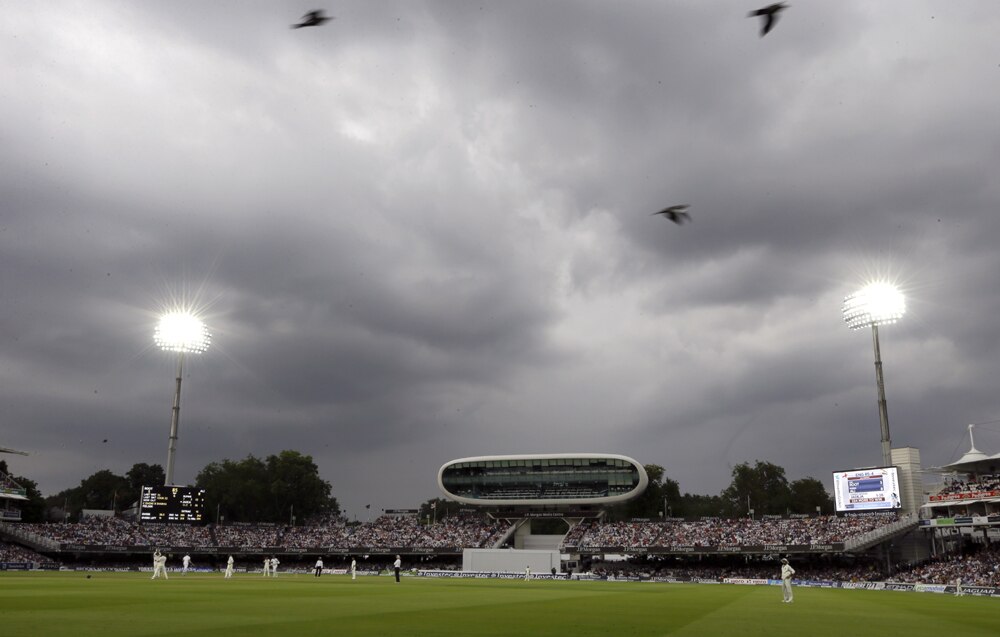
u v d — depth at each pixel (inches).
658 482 6279.5
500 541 4591.5
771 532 3919.8
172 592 1627.7
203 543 4579.2
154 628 787.4
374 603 1321.4
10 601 1214.3
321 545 4648.1
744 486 6259.8
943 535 3427.7
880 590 2783.0
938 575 2874.0
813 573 3550.7
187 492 4372.5
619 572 3863.2
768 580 3272.6
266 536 4832.7
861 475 3555.6
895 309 3508.9
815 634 853.2
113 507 6860.2
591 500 4635.8
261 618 941.8
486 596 1699.1
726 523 4222.4
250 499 6368.1
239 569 4446.4
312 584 2341.3
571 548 4227.4
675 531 4274.1
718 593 2106.3
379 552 4532.5
